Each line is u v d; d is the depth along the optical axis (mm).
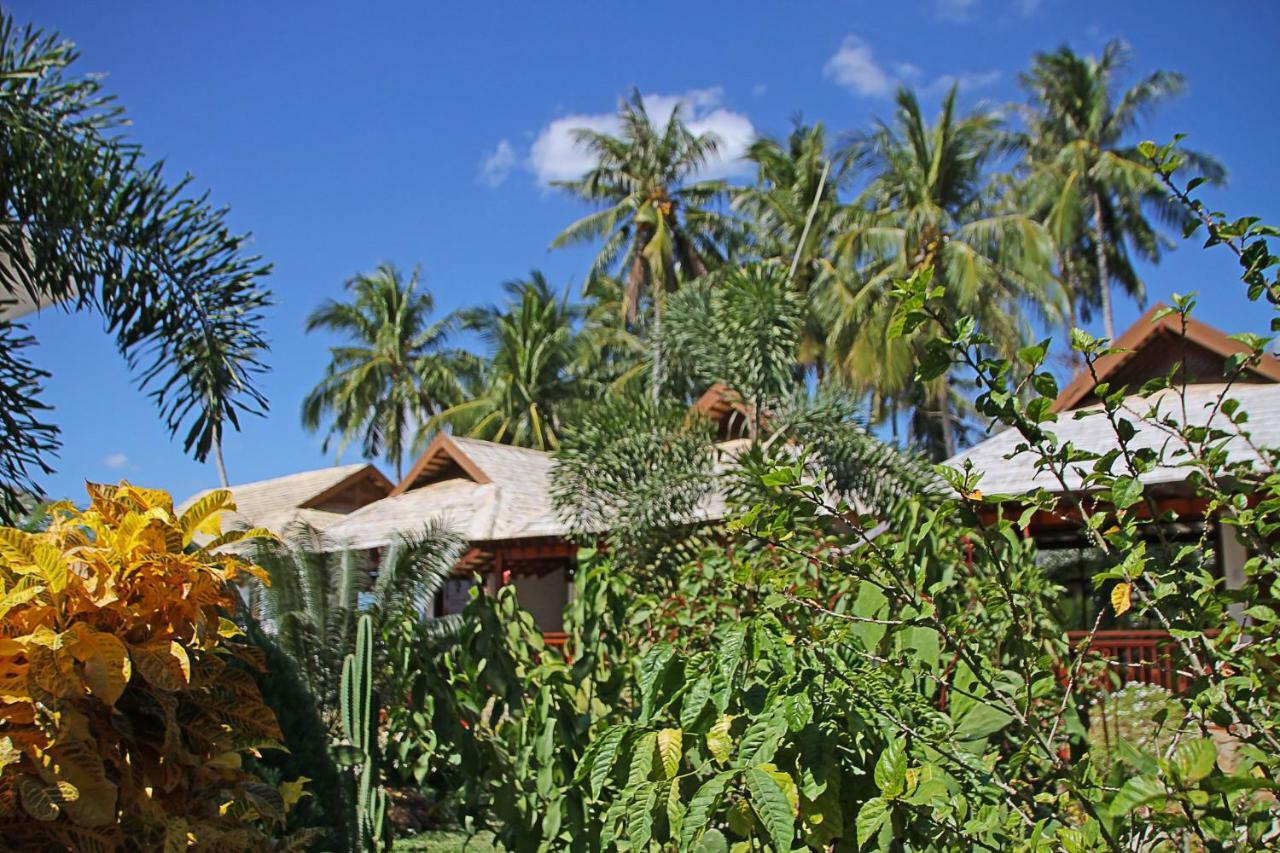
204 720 2570
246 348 6094
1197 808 1938
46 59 5953
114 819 2277
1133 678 6309
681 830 2510
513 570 21172
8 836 2219
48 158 5766
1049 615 4465
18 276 6340
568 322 45438
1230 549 10961
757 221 38688
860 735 2463
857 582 3646
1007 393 2273
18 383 5445
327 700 10023
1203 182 2535
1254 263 2496
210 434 5930
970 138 34969
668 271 37312
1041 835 2133
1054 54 40469
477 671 4188
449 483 23578
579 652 4367
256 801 2707
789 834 2266
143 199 5945
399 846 7535
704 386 16516
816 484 2510
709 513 12148
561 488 11961
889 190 34219
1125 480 2266
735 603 4555
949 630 2645
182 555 2539
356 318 50562
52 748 2215
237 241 6129
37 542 2348
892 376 30188
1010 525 2566
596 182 38656
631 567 10523
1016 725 3396
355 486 30078
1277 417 11445
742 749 2420
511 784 3855
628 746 2713
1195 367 14297
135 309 5871
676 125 38188
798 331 11859
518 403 42781
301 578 11156
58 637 2223
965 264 30156
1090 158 39500
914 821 2447
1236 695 2436
